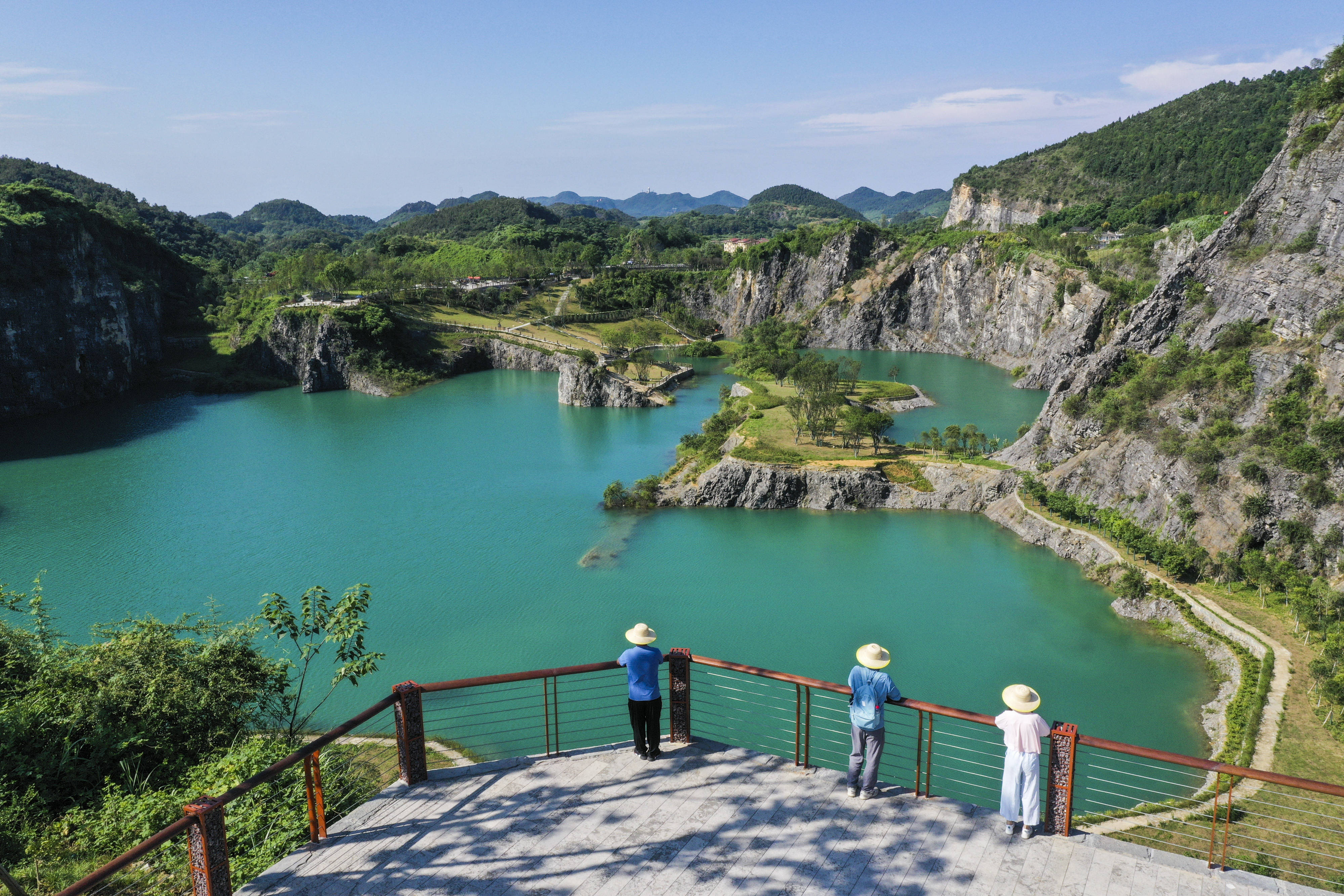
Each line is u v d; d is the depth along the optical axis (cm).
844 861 1368
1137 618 6644
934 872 1340
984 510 9462
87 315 18150
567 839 1437
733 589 7494
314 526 9606
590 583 7712
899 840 1420
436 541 9006
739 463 10138
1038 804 1412
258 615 2688
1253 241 8781
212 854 1262
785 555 8338
